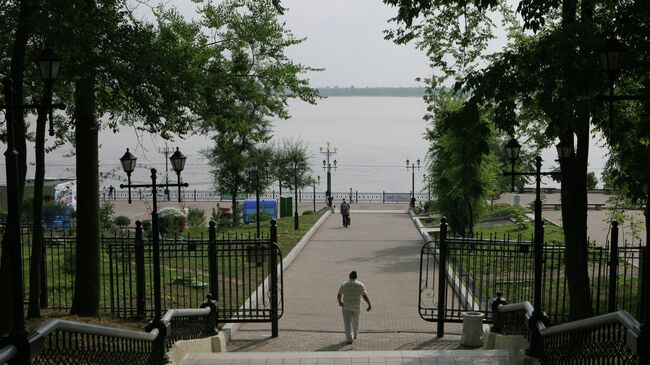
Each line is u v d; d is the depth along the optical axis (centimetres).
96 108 1473
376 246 3092
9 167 612
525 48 1297
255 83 1650
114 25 1271
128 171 1184
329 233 3609
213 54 1536
